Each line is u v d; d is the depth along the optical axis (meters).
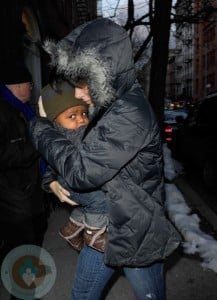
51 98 2.13
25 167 2.89
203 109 9.20
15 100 3.13
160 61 11.13
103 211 2.08
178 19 15.05
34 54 7.70
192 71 76.06
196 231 5.11
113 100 1.88
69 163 1.90
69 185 1.94
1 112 2.78
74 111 2.15
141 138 1.85
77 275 2.25
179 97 83.75
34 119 2.14
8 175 2.83
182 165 11.12
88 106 2.17
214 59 60.19
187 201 6.87
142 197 1.94
